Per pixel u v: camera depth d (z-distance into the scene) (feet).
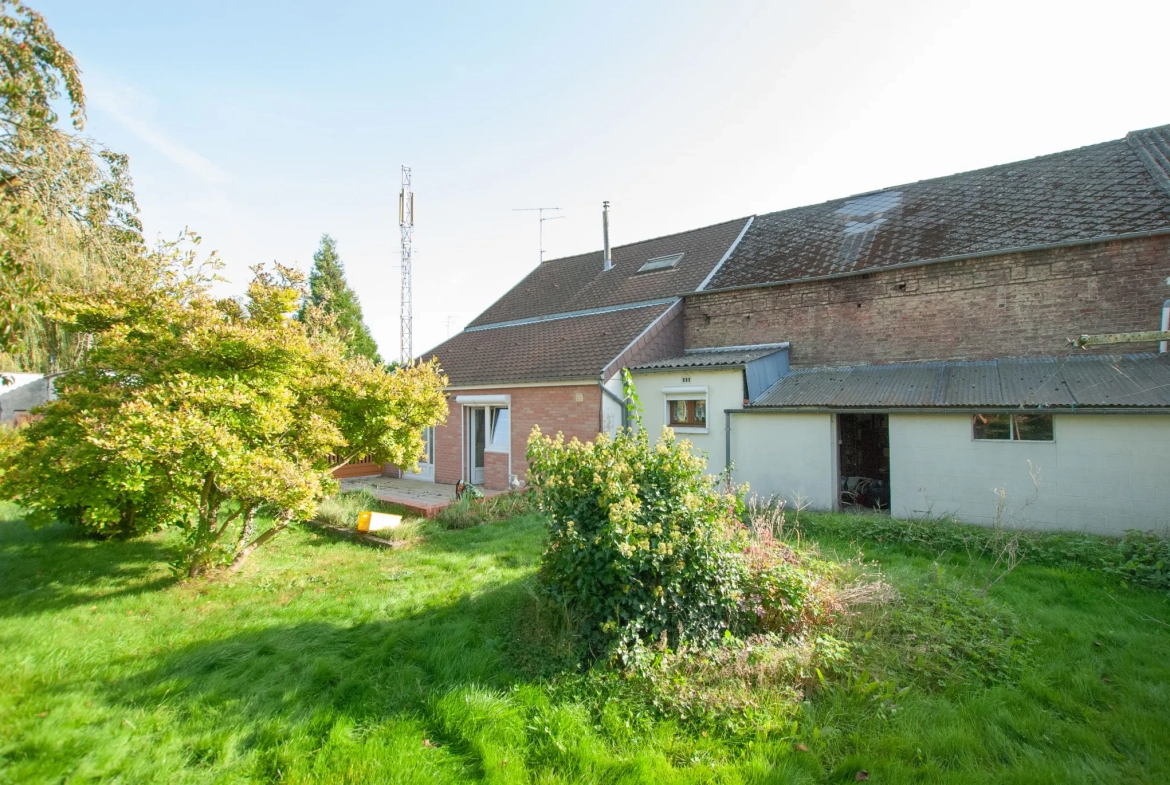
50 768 10.09
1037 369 31.35
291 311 23.15
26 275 19.74
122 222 39.19
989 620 15.88
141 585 20.75
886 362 38.55
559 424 42.11
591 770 10.41
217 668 14.15
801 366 42.37
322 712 12.12
